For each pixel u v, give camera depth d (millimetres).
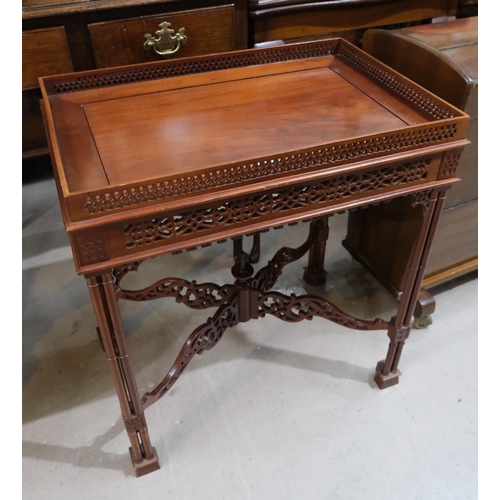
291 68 1142
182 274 1651
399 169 906
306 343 1413
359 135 891
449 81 1122
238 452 1151
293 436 1183
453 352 1390
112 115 967
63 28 1250
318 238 1438
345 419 1219
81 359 1383
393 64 1286
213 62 1118
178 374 1085
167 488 1088
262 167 784
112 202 719
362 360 1365
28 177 2078
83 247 739
